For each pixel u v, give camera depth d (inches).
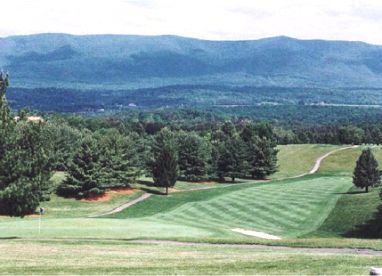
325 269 1084.5
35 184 1680.6
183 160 4697.3
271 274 1049.5
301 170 5979.3
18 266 1132.5
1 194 1631.4
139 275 1048.2
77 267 1123.3
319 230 2637.8
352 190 3858.3
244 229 2551.7
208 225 2625.5
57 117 7628.0
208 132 7672.2
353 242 1540.4
